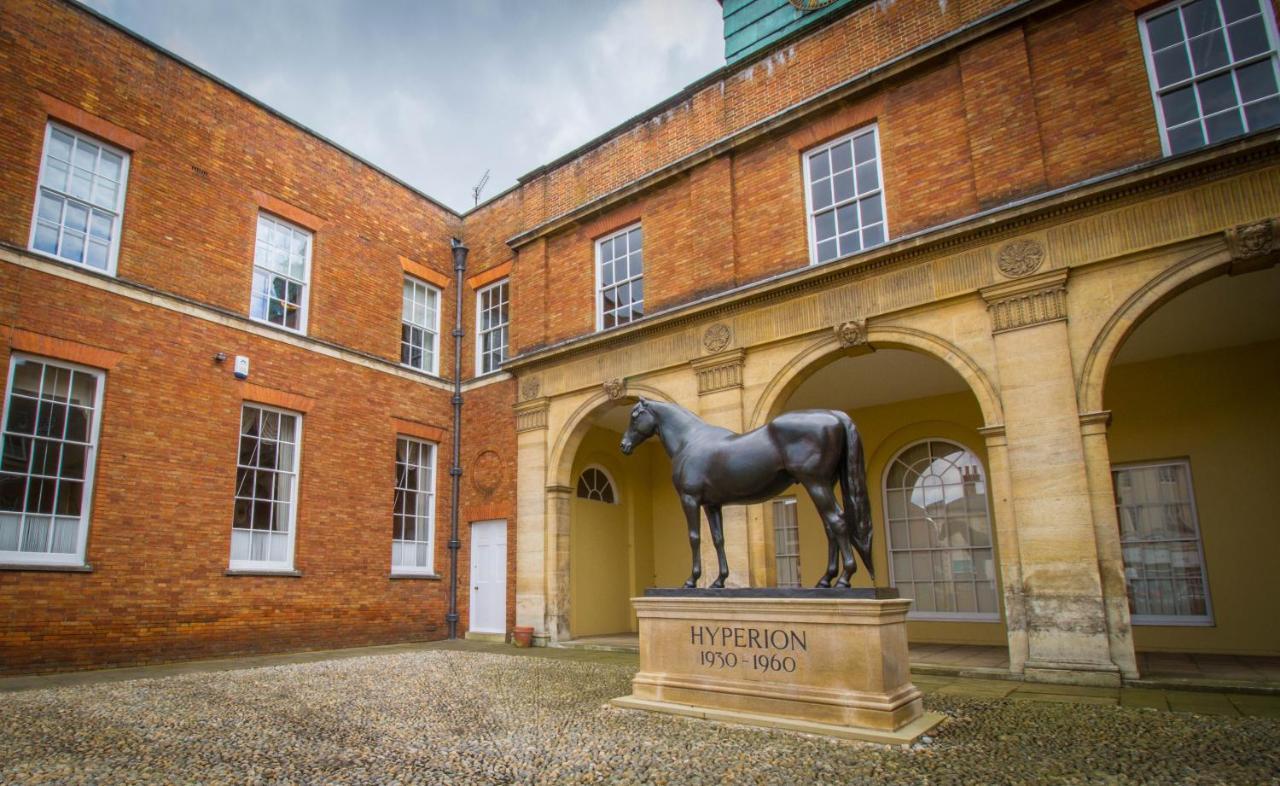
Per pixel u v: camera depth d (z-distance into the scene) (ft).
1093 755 16.08
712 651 21.07
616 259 44.80
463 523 48.62
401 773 15.38
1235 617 33.55
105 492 32.65
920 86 33.60
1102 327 27.25
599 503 50.34
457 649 40.55
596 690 25.61
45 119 33.30
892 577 43.01
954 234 30.12
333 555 41.45
